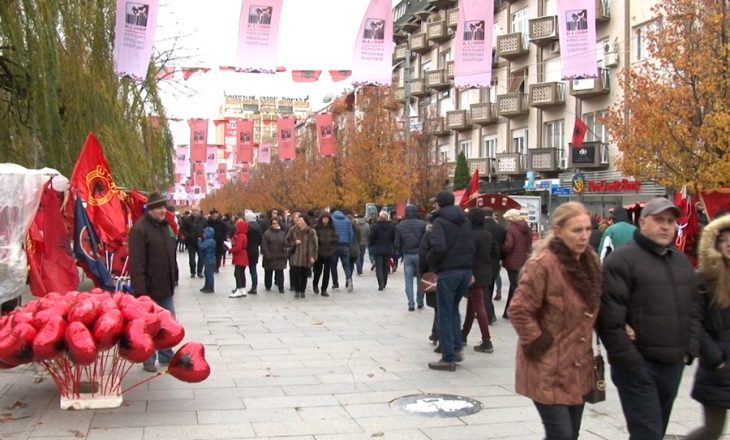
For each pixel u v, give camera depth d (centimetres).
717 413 469
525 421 620
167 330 663
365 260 3312
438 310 838
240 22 1170
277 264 1691
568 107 3288
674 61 1920
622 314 427
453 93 4431
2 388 725
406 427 603
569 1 1163
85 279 1764
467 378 786
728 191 1483
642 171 2006
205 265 1719
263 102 8019
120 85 1577
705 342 452
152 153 1820
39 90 1247
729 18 1864
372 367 843
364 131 3631
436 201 853
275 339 1043
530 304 417
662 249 440
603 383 431
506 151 3809
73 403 651
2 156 1271
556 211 433
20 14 1241
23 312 642
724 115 1778
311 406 669
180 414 639
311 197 4403
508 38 3641
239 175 6881
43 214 903
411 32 5056
